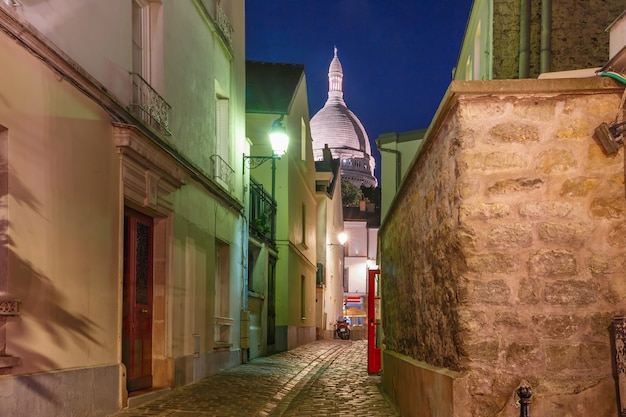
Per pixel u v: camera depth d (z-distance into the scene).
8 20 5.34
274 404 8.55
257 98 22.05
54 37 6.23
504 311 4.82
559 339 4.77
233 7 14.82
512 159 4.92
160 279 9.37
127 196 7.86
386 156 22.28
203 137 11.88
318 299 34.78
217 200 12.60
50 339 6.00
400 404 7.91
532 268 4.84
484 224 4.90
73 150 6.54
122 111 7.71
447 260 5.32
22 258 5.61
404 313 8.25
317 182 38.78
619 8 10.95
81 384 6.45
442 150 5.58
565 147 4.92
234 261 14.26
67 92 6.44
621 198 4.87
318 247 35.44
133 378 8.53
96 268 6.99
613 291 4.81
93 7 7.13
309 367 14.86
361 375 13.32
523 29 10.93
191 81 11.08
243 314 14.89
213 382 10.69
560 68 10.88
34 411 5.57
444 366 5.49
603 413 4.67
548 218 4.88
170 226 9.55
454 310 5.03
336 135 108.88
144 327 8.97
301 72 23.83
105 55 7.46
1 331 5.34
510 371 4.74
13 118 5.52
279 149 15.61
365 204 65.94
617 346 4.62
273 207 21.23
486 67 11.73
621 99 4.88
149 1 9.37
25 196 5.68
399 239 8.74
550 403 4.67
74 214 6.53
